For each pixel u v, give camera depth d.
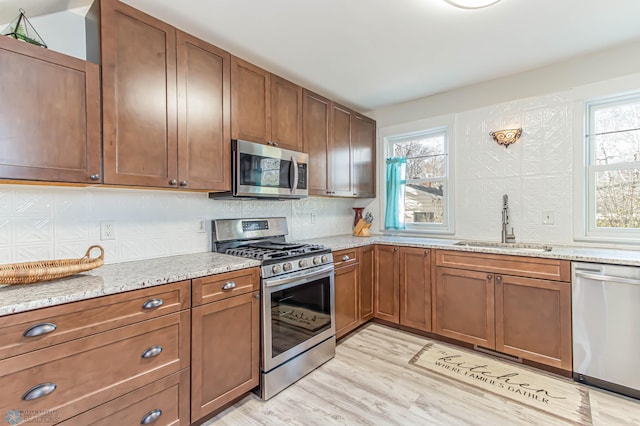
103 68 1.50
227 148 2.09
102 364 1.29
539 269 2.22
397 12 1.82
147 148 1.67
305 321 2.24
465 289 2.57
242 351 1.86
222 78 2.06
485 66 2.59
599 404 1.84
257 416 1.78
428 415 1.77
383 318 3.10
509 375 2.19
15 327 1.08
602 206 2.46
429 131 3.40
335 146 3.10
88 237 1.75
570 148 2.54
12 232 1.50
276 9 1.78
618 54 2.32
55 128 1.36
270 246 2.48
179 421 1.56
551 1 1.73
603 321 1.97
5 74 1.23
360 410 1.82
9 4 1.46
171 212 2.14
